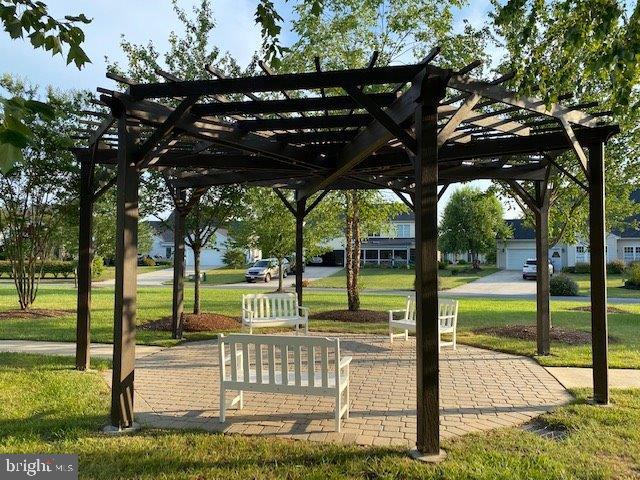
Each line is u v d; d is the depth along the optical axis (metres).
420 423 3.56
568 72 4.09
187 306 14.23
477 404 4.82
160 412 4.57
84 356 6.14
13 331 9.30
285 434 4.00
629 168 9.59
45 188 11.00
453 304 7.83
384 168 6.89
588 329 9.54
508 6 3.91
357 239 12.52
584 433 3.93
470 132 5.29
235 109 4.16
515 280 28.09
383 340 8.53
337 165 6.46
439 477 3.16
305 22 10.46
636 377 5.88
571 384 5.53
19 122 1.53
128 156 4.09
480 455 3.50
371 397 5.10
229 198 10.61
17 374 5.81
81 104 9.96
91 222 6.28
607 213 12.17
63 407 4.59
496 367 6.42
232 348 4.36
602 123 5.29
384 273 33.75
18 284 12.17
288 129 4.85
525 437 3.88
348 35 10.75
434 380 3.55
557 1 4.18
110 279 28.53
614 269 30.03
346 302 15.80
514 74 3.97
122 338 4.09
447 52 9.64
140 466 3.34
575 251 34.91
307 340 4.13
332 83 3.64
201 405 4.80
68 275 30.08
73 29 2.82
